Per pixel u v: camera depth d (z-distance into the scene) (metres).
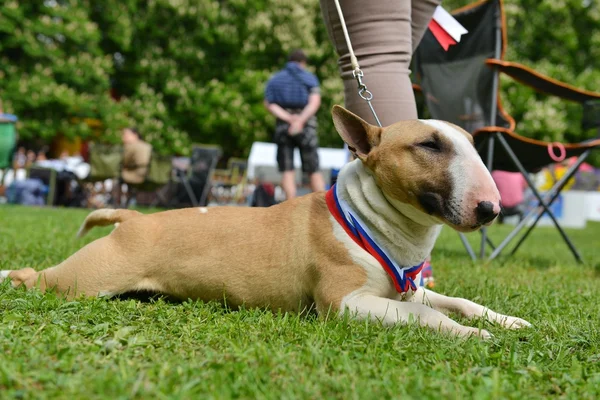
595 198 20.70
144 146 12.36
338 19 3.12
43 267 3.46
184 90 22.06
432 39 5.73
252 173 17.33
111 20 20.95
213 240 2.72
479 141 5.26
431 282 3.61
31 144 20.19
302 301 2.60
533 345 2.21
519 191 10.05
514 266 5.09
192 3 22.08
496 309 3.00
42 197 13.52
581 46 25.53
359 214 2.50
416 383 1.67
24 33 18.02
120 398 1.50
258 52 23.06
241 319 2.47
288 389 1.60
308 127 8.67
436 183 2.30
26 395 1.52
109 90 21.50
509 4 23.69
